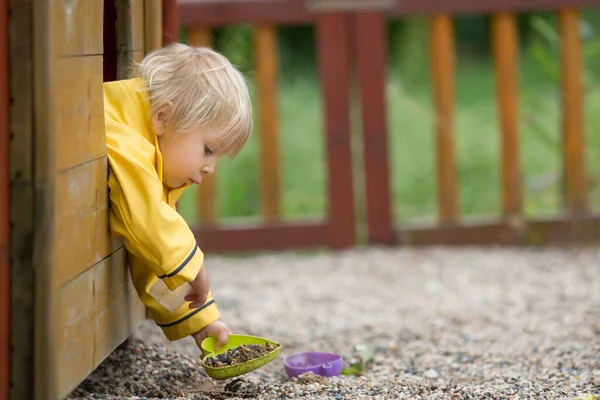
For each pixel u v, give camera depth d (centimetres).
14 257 253
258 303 604
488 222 761
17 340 254
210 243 749
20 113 250
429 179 979
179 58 349
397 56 1323
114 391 349
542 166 953
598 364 410
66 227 268
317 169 996
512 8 734
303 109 1155
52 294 254
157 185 312
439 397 343
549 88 1123
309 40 1384
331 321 552
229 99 345
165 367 387
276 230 752
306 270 709
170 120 337
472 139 1052
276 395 343
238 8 730
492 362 429
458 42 1430
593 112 992
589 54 972
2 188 249
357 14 737
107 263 314
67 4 268
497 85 748
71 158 272
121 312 336
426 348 470
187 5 726
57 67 257
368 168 755
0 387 253
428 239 761
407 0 736
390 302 608
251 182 950
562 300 599
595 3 734
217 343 355
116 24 373
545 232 761
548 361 424
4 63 248
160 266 310
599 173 884
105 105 332
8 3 248
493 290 637
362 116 749
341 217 754
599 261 713
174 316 354
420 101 1172
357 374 402
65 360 268
